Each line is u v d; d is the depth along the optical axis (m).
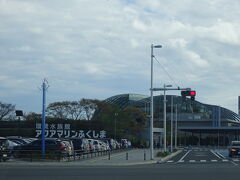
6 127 87.06
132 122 101.75
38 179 21.42
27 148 43.00
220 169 29.62
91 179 21.53
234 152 53.72
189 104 149.38
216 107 145.12
